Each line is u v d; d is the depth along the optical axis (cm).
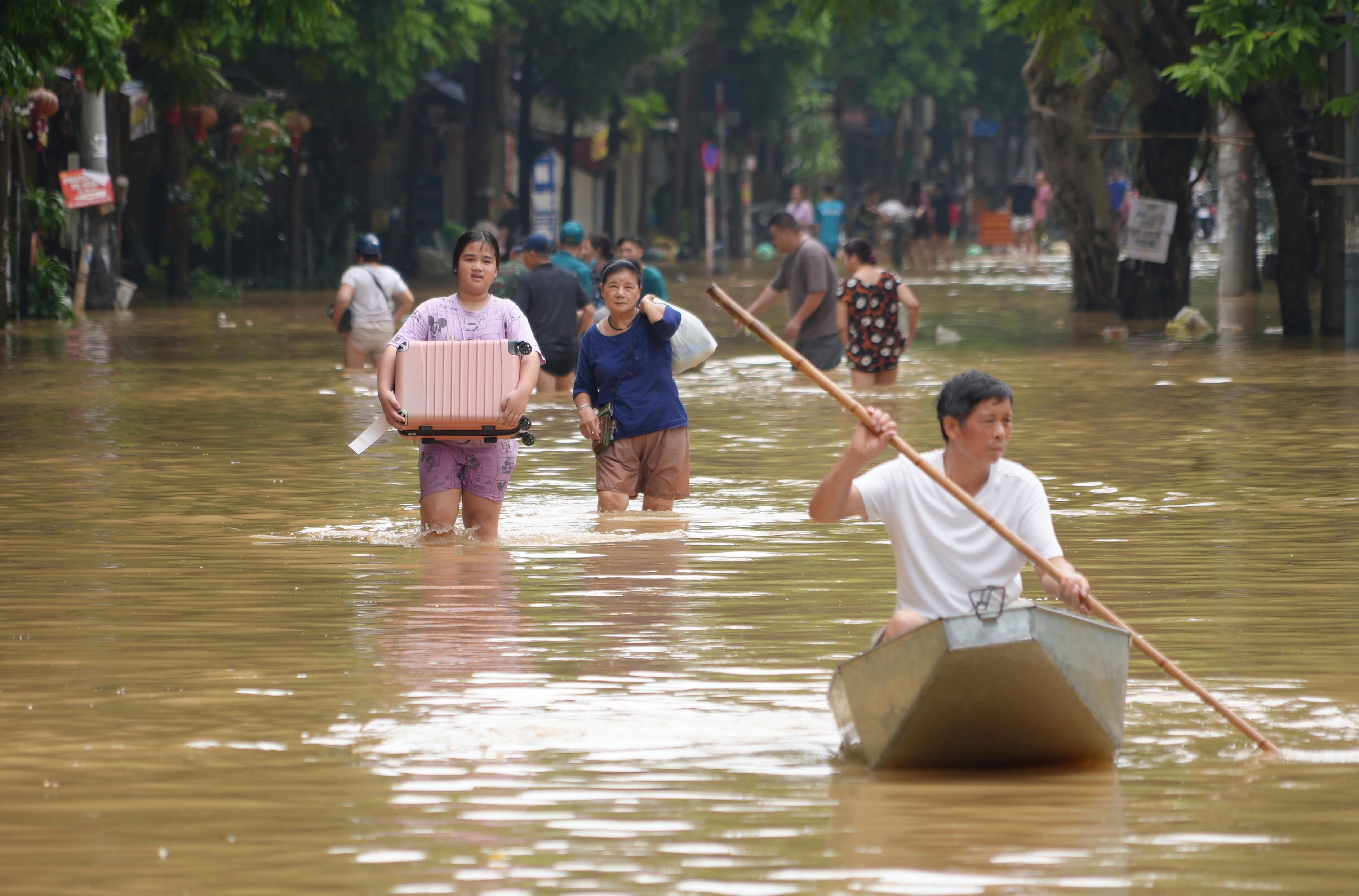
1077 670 1711
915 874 1425
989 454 1822
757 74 17725
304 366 6375
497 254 3127
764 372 6297
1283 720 1894
